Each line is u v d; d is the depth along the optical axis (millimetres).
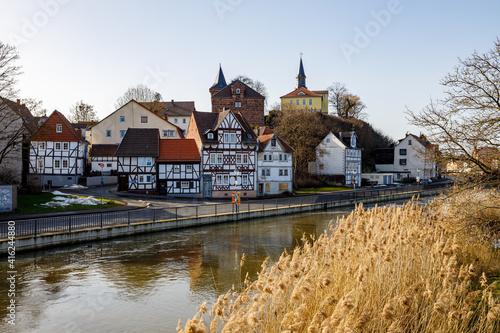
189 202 38156
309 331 4684
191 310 12289
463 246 11266
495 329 6352
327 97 105188
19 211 26531
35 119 33531
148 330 10812
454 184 12289
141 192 44562
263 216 33000
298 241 22922
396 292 6699
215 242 22766
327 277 5957
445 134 12203
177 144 47156
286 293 6191
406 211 10992
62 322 11414
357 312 5984
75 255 19500
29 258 18844
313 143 69500
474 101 12047
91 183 50625
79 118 87062
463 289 6562
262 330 5531
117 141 58188
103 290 14234
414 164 80938
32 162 49594
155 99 80125
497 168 11836
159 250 20672
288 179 50438
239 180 46875
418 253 8227
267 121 87938
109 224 24000
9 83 30250
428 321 6129
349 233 8750
